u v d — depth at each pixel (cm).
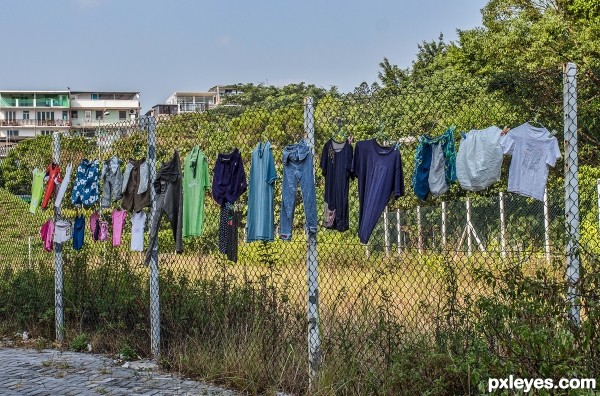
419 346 571
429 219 845
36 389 671
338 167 626
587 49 1784
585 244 549
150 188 802
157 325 787
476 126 626
